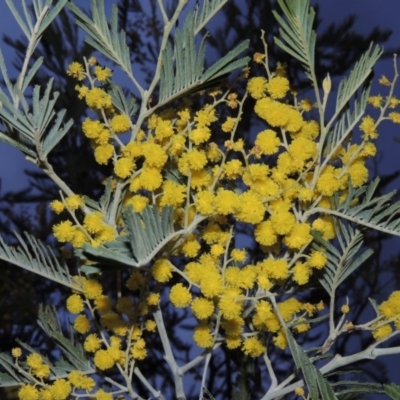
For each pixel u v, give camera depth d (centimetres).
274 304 47
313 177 48
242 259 48
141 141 49
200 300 47
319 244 48
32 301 60
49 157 61
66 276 49
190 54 47
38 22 46
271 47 60
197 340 48
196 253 48
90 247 41
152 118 49
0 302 58
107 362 49
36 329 59
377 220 47
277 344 49
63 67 60
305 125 49
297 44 47
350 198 47
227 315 47
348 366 58
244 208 46
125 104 50
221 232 49
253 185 48
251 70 60
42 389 49
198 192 47
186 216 46
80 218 56
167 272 47
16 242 62
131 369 49
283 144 48
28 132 46
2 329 58
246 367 54
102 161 49
